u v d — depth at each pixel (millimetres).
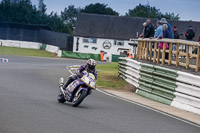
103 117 35531
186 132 32844
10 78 65625
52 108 37969
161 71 55906
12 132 26000
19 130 26797
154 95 56062
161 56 70562
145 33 73438
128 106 45719
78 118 33625
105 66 112000
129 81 68875
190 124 37719
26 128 27641
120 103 47844
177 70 56000
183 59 75312
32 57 159500
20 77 68938
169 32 67188
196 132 33531
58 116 33719
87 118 34094
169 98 52125
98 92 57406
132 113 40250
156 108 47219
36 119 31391
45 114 34125
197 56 54625
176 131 32625
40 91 52062
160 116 40562
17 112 33906
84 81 40875
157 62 66125
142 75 61469
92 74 41688
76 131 28062
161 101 53750
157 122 36219
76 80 41781
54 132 27094
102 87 65375
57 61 142500
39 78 70125
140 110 43375
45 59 150750
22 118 31312
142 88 60062
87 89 41719
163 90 53594
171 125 35500
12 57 146250
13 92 48281
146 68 60875
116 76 78438
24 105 38250
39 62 127062
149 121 36219
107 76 78500
